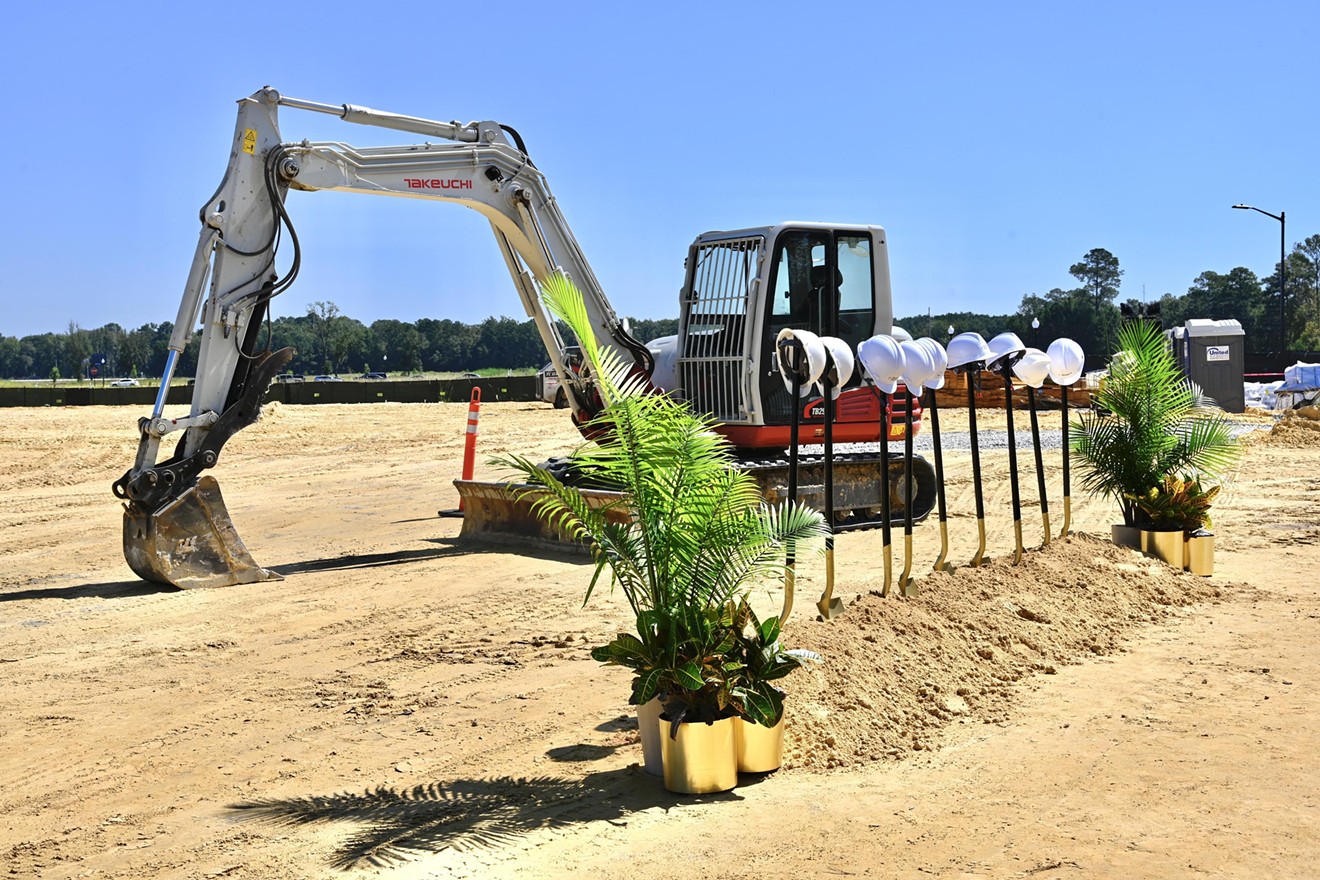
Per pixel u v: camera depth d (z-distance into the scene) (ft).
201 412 36.78
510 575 37.06
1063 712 22.13
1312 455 68.23
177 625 31.07
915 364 26.81
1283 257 155.12
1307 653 26.07
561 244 43.75
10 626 31.32
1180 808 17.10
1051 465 64.44
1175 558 35.35
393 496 61.16
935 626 25.20
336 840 16.81
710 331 44.91
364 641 29.04
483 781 19.16
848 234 45.32
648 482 19.45
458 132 42.29
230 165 37.50
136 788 19.27
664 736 18.35
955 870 15.10
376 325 471.62
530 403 141.59
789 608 23.58
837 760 19.62
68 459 80.12
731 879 15.05
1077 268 387.75
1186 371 98.89
